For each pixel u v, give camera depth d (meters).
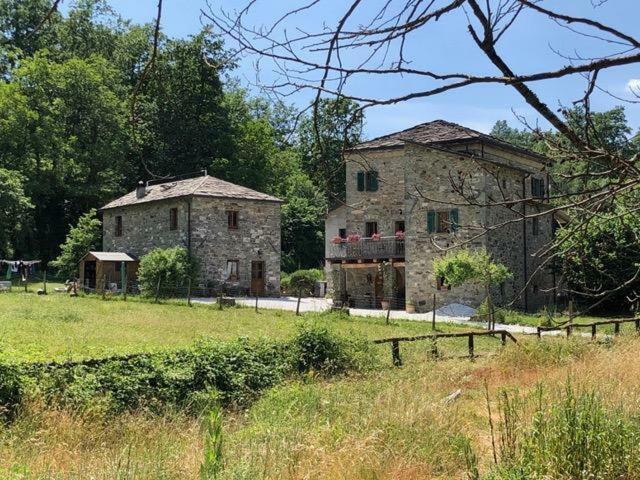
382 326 22.59
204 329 20.03
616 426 6.03
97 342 16.31
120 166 48.41
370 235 31.94
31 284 39.44
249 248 36.62
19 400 9.41
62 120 47.12
